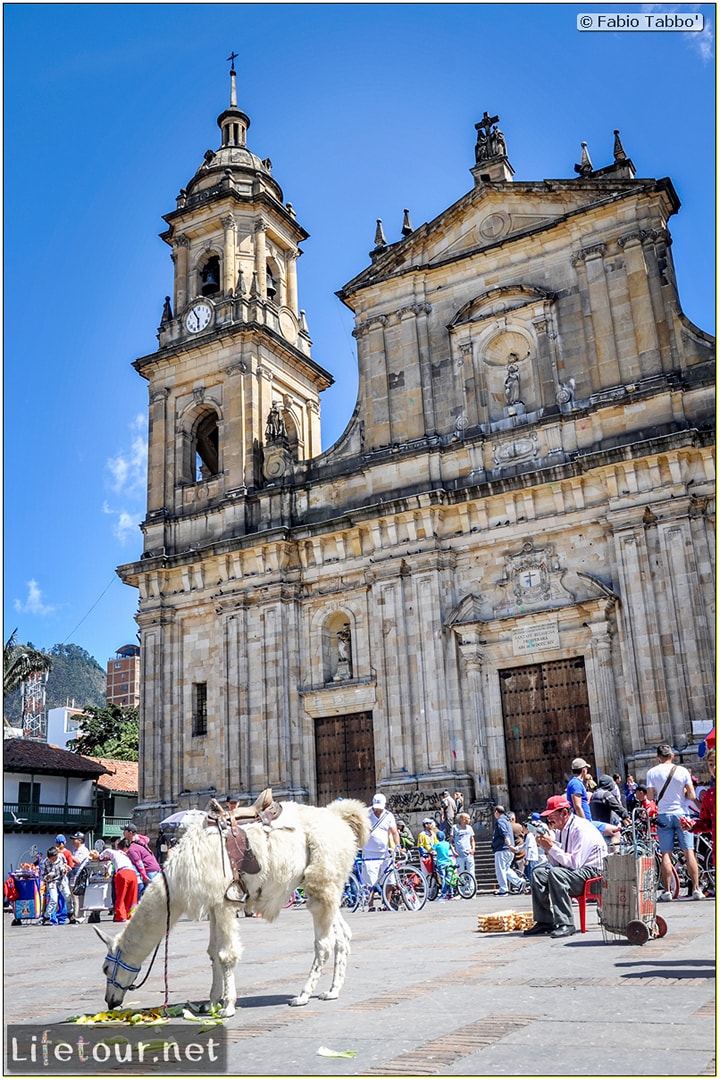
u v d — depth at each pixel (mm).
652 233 37844
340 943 11844
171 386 49812
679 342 36656
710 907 18359
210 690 44438
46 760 60875
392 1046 8758
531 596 37594
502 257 41438
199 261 51344
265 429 47906
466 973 12898
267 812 11781
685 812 20453
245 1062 8586
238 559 44312
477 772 36906
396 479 41156
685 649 33312
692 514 34375
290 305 52781
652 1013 9250
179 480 48469
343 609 42188
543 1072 7434
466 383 41031
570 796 18219
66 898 35094
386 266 44125
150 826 43594
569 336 39156
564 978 11703
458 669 38406
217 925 11156
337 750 41375
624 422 36500
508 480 38000
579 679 36656
